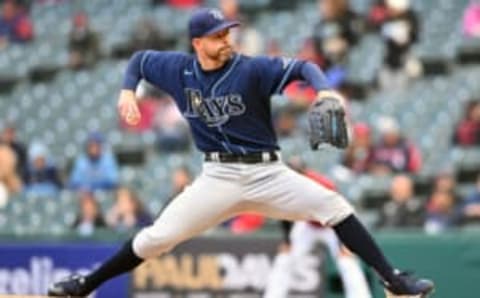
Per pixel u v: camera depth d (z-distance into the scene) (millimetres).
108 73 64125
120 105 23625
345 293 38469
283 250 38250
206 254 40812
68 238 42188
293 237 38062
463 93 56844
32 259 42500
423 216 43062
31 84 66312
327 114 21594
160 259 41062
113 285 41438
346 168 49625
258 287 40344
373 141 52406
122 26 68250
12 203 50656
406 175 49219
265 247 40344
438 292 39312
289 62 22250
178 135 56438
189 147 56250
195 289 40844
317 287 39312
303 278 39500
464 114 54250
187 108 23281
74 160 58688
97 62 65625
